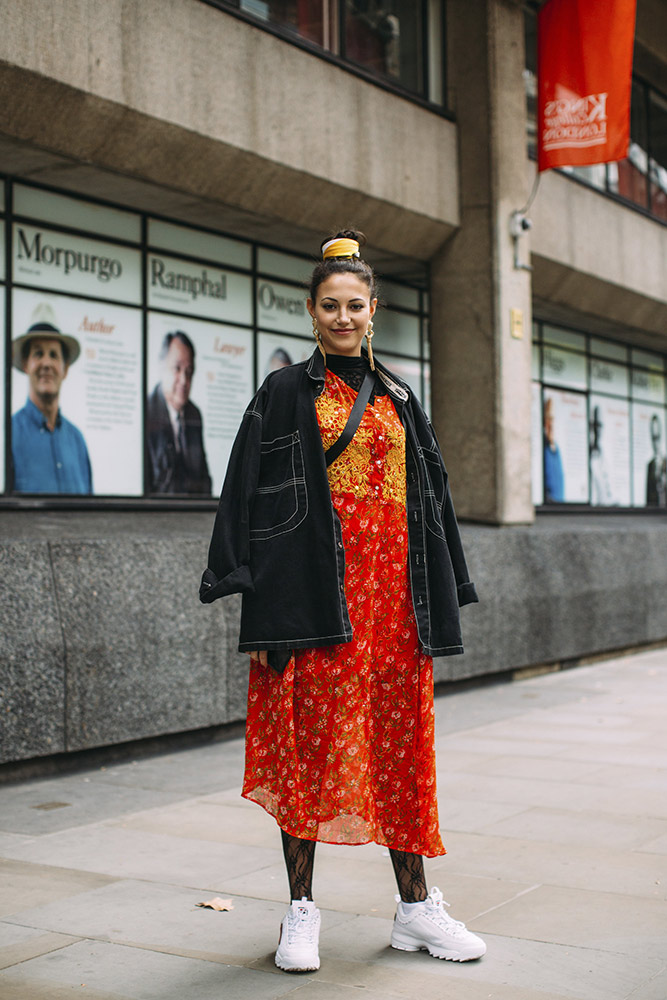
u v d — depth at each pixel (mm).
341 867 4289
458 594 3412
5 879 4152
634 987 3041
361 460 3207
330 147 8906
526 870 4238
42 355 7824
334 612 3098
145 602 6645
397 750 3295
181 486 8867
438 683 9242
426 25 10484
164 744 6891
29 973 3166
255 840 4758
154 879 4148
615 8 9719
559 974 3141
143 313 8578
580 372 14547
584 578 11234
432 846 3291
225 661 7176
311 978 3125
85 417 8125
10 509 7453
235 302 9422
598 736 7277
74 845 4684
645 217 14188
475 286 10602
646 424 16188
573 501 14266
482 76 10516
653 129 14797
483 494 10648
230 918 3674
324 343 3293
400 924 3340
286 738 3158
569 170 12508
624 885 4031
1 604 5824
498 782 5863
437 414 10875
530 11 11570
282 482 3193
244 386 9492
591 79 9852
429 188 10188
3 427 7551
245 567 3143
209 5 7773
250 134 8109
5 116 6613
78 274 8094
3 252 7582
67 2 6707
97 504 8055
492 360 10555
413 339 11539
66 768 6262
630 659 12016
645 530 12734
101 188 7965
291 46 8516
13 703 5816
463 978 3113
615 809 5242
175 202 8352
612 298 13531
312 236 9484
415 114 9992
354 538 3191
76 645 6168
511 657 10016
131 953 3334
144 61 7250
